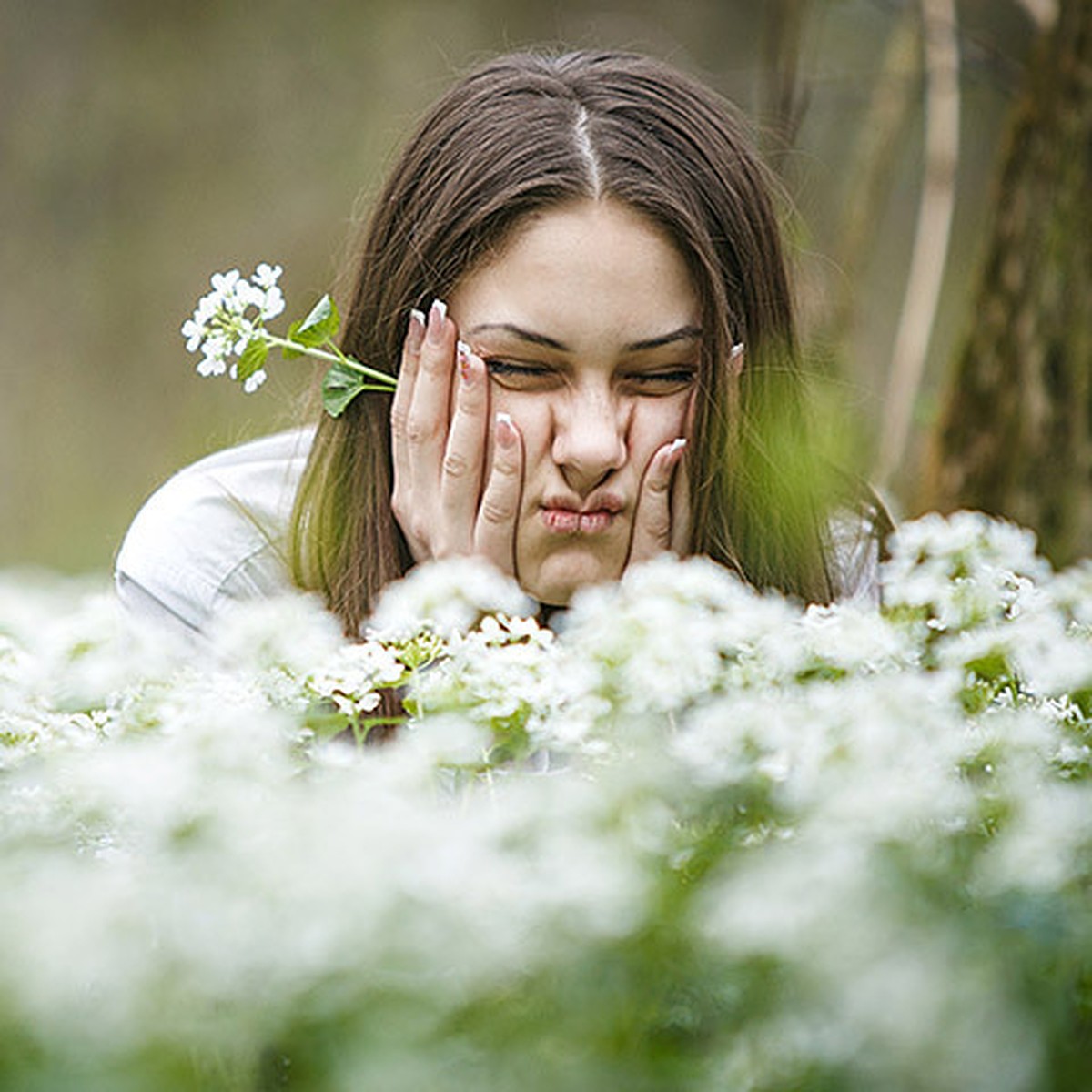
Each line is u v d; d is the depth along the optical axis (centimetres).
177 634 434
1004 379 584
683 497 384
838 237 783
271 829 189
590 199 360
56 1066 162
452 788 271
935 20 736
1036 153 587
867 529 457
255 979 171
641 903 180
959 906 196
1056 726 262
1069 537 573
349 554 410
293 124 1731
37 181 1711
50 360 1667
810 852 190
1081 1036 197
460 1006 174
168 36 1739
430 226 382
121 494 1625
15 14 1717
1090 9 582
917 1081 158
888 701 230
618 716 245
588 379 365
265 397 1136
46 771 248
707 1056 180
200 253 1712
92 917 167
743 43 1664
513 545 376
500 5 1719
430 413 386
